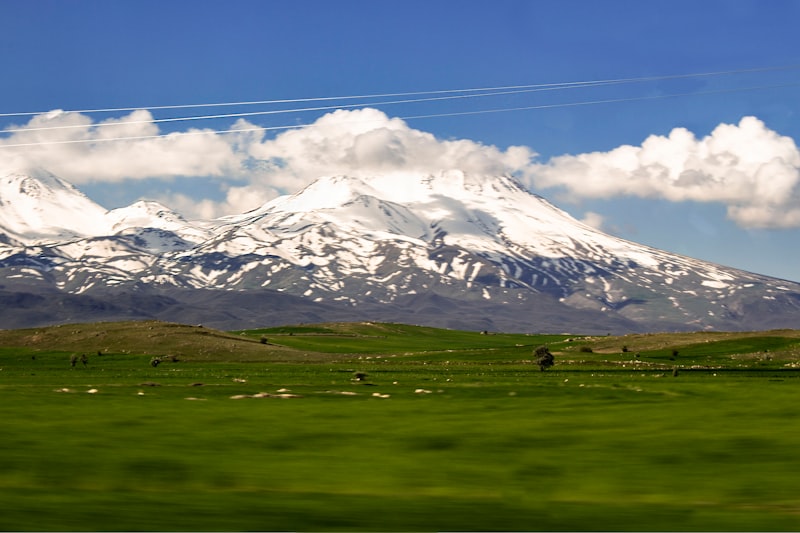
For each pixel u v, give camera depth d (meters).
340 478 52.25
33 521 40.28
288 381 139.88
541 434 68.81
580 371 177.00
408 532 39.47
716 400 97.38
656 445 62.84
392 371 178.50
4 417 74.19
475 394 109.81
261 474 53.09
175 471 53.38
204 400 95.31
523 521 41.66
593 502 46.06
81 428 68.81
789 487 49.06
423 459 58.31
